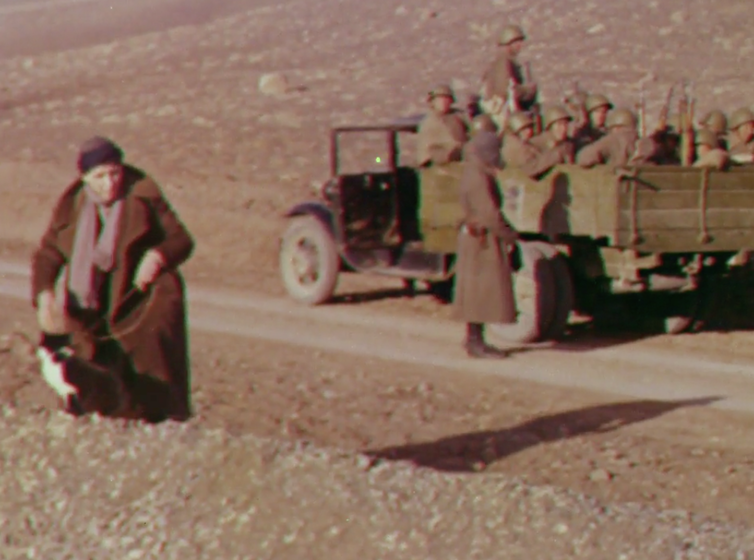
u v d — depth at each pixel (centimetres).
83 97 3103
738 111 1301
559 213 1230
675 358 1212
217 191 2117
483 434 920
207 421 930
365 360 1185
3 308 1412
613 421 971
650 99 2700
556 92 2816
